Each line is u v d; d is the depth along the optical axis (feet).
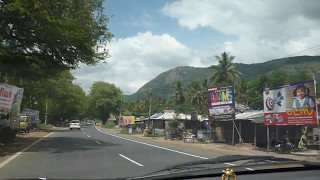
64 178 20.15
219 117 95.14
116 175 23.80
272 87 71.87
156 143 89.45
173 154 57.26
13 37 61.21
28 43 63.21
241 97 179.01
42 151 56.75
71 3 58.90
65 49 65.00
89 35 63.98
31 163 38.91
